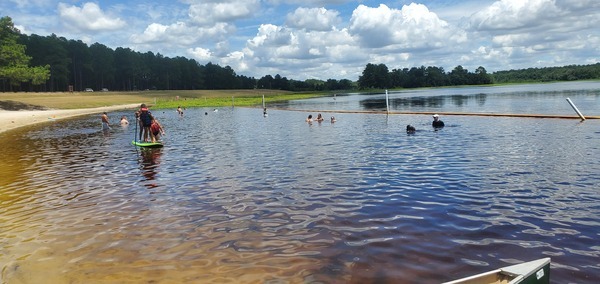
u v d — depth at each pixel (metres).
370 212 9.28
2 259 7.45
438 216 8.81
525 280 4.48
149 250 7.57
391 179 12.48
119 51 186.88
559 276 5.93
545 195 10.05
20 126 44.22
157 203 10.73
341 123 34.31
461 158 15.59
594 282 5.71
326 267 6.55
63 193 12.27
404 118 37.06
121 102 101.50
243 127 34.25
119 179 14.04
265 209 9.82
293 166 15.20
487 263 6.45
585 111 36.25
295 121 39.25
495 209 9.14
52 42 143.38
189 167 15.84
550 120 28.88
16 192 12.66
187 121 44.47
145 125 23.58
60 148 23.66
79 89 168.62
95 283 6.35
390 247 7.24
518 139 20.17
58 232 8.77
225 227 8.66
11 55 71.00
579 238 7.29
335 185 11.96
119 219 9.49
